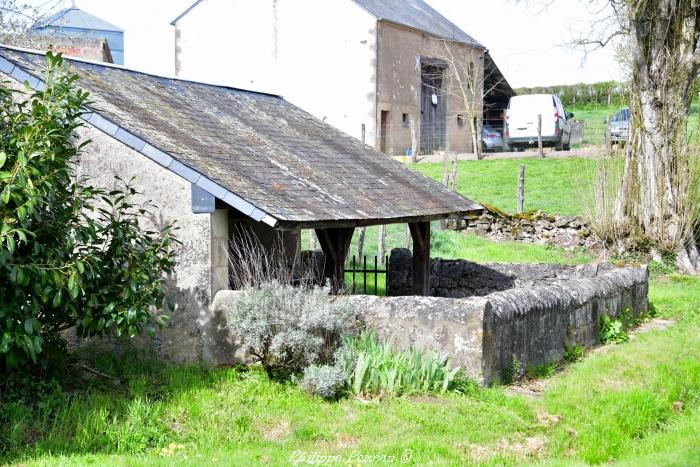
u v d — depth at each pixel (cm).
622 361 1173
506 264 1706
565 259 2188
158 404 925
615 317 1411
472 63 4156
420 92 3866
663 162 2164
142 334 1094
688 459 773
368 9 3516
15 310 878
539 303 1137
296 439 856
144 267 971
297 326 1009
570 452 841
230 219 1352
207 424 899
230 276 1209
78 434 848
